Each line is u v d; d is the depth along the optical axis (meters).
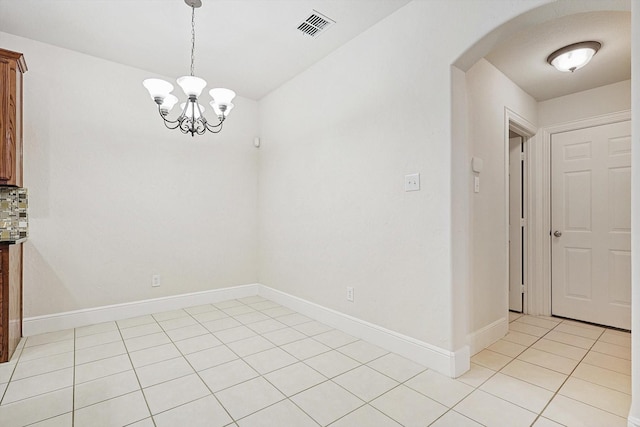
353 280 2.74
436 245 2.14
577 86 3.15
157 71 3.34
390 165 2.44
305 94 3.31
